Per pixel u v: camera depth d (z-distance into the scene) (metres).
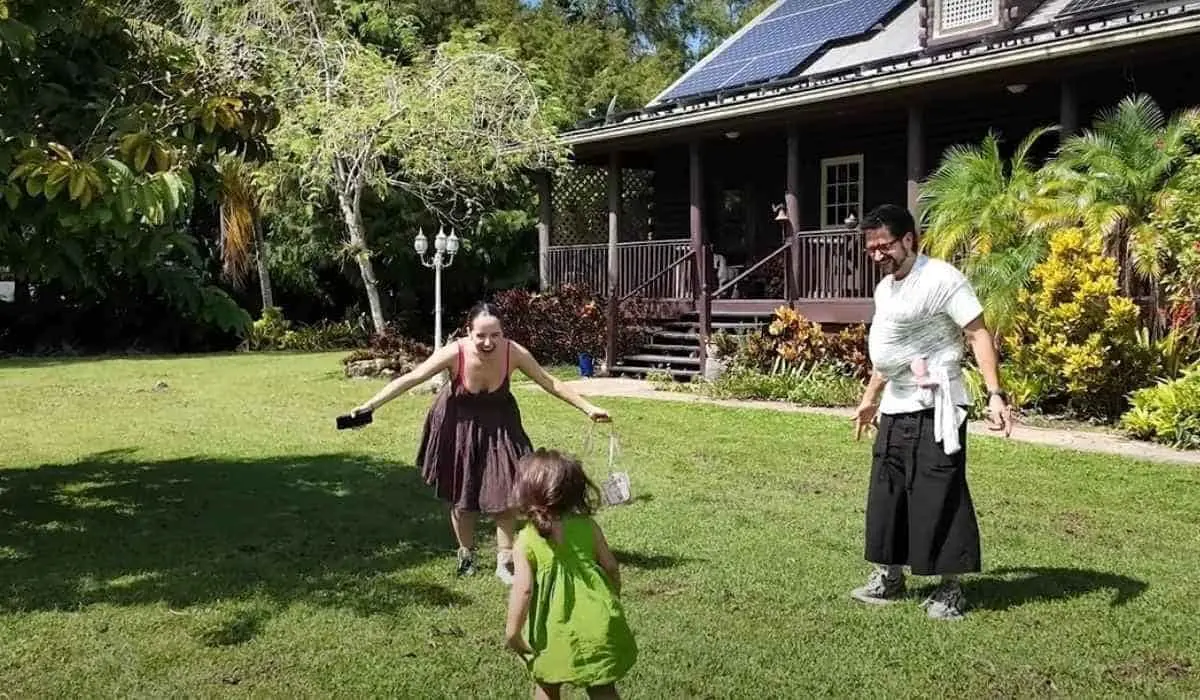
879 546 4.92
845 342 13.29
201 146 5.97
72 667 4.26
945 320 4.73
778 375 13.16
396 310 28.00
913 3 17.95
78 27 6.00
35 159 4.85
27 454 9.69
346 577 5.52
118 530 6.61
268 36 17.64
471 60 19.39
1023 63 11.99
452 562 5.81
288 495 7.63
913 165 13.91
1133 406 10.12
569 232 20.30
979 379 10.76
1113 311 10.24
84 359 22.39
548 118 20.86
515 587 3.33
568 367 17.27
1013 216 11.11
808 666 4.23
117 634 4.66
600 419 5.42
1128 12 11.84
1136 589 5.17
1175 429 9.25
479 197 23.72
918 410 4.74
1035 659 4.28
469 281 27.38
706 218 19.66
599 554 3.46
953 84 13.01
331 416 12.02
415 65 21.19
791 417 11.09
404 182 20.88
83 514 7.10
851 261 14.17
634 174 20.77
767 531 6.41
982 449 9.08
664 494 7.50
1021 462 8.52
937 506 4.67
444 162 19.00
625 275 18.05
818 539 6.22
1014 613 4.83
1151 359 10.35
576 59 34.19
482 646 4.50
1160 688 3.98
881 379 5.10
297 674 4.19
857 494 7.51
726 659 4.30
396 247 25.69
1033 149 15.13
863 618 4.80
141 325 24.98
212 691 4.02
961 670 4.18
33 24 5.59
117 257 5.68
